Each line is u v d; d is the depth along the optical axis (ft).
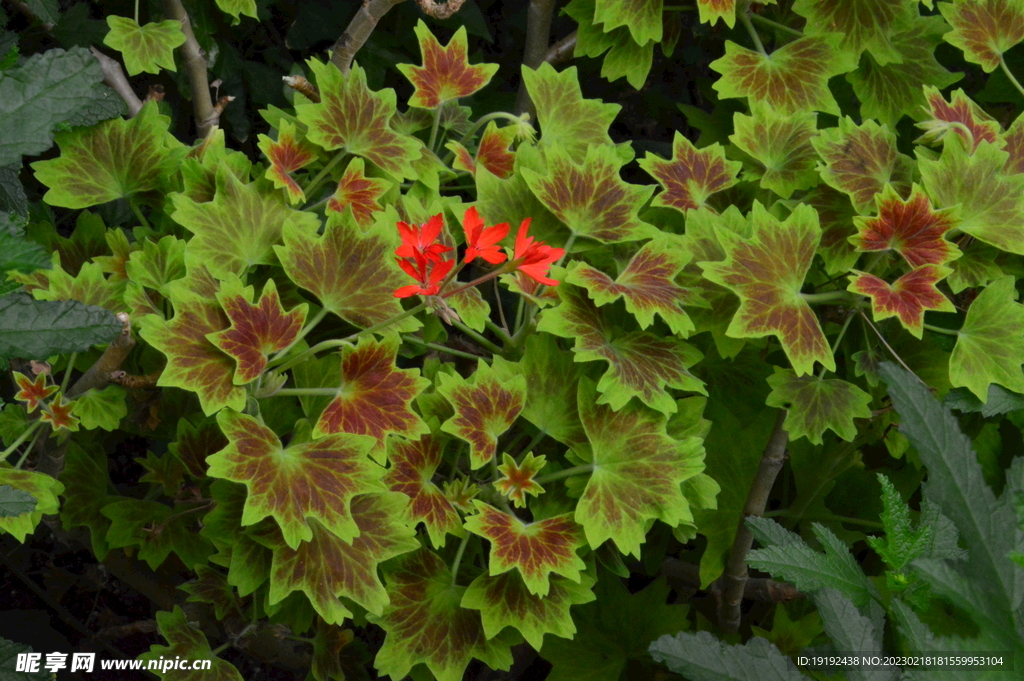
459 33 4.16
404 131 4.22
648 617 4.30
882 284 3.94
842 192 4.04
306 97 4.10
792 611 4.51
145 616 4.76
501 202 4.04
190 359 3.79
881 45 4.25
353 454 3.80
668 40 4.36
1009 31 4.25
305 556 3.83
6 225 3.44
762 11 4.42
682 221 4.17
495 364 3.96
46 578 4.71
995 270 4.06
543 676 4.64
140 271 3.95
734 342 4.01
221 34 4.52
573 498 3.99
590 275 3.93
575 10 4.27
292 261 3.90
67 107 3.49
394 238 3.94
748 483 4.30
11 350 3.46
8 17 4.38
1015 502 3.43
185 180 3.99
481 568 4.01
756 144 4.12
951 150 4.01
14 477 3.85
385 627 3.91
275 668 4.67
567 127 4.19
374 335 3.91
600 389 3.89
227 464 3.76
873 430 4.28
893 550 3.56
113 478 4.82
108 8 4.52
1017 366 3.98
